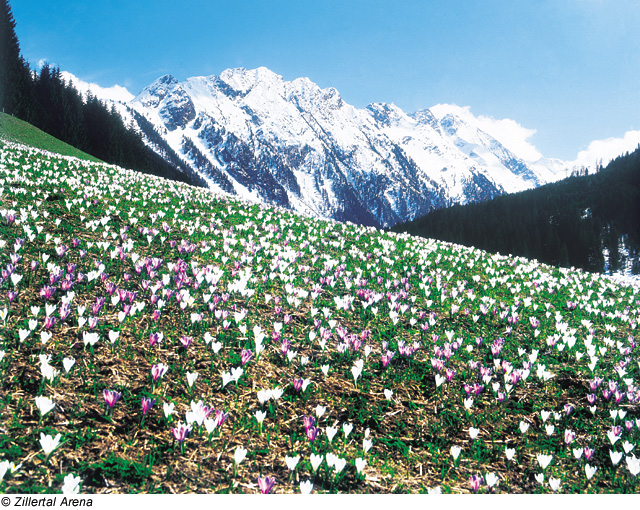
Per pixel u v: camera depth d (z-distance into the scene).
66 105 110.00
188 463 3.79
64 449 3.64
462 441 4.81
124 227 9.82
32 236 8.03
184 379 4.98
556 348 7.48
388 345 6.77
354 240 15.31
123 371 4.88
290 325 7.05
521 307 9.89
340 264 11.20
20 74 92.31
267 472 3.87
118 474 3.50
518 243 150.00
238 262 9.69
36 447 3.60
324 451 4.24
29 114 88.38
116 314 6.12
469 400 5.12
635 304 12.03
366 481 3.93
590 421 5.45
